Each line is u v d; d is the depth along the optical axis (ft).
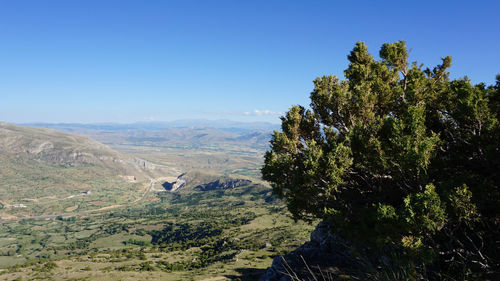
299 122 46.96
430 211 22.75
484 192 26.43
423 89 41.63
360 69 49.19
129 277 358.64
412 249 22.66
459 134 34.24
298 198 39.34
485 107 30.07
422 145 28.07
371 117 40.19
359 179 39.55
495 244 24.90
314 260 44.27
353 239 31.68
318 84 47.26
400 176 30.94
